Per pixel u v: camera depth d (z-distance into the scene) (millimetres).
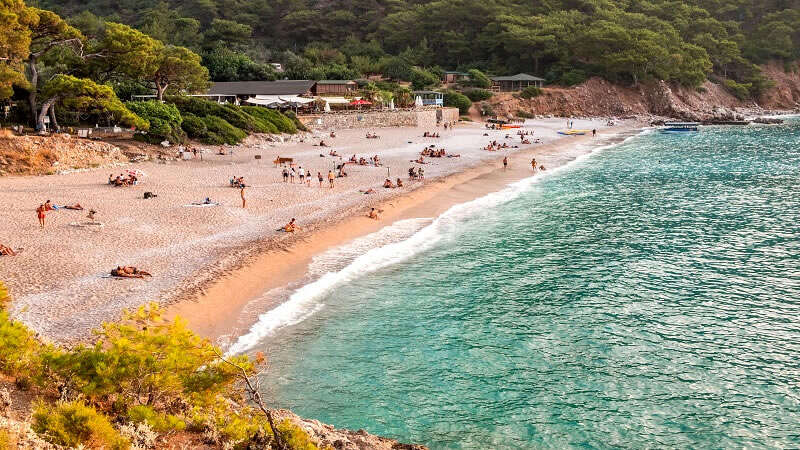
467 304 32875
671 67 170375
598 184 69688
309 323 29891
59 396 16312
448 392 24281
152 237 39625
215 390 17609
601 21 176000
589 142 113750
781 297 34188
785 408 23281
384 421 22344
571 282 36500
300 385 24438
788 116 181000
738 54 191375
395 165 75375
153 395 17172
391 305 32500
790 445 21125
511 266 39281
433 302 33031
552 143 108625
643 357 27188
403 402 23547
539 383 25000
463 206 56688
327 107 116688
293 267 37156
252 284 33781
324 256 39719
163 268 34031
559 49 174000
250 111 96500
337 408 23047
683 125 141750
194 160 72188
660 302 33500
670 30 180000
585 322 30781
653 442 21328
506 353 27469
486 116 151250
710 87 186750
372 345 27938
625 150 102438
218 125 84812
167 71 89438
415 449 19531
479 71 168875
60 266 33000
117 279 31766
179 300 29922
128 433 14867
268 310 30953
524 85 170250
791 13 197250
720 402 23734
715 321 30969
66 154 61438
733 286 35938
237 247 38781
